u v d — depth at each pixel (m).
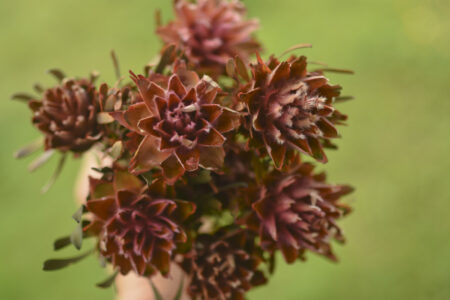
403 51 1.28
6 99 1.31
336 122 0.54
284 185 0.54
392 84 1.26
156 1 1.38
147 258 0.53
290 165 0.55
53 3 1.42
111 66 1.33
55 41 1.37
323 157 0.53
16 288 1.11
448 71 1.25
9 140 1.25
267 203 0.54
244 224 0.54
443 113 1.23
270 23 1.32
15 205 1.19
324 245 0.56
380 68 1.27
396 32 1.29
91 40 1.37
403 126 1.22
